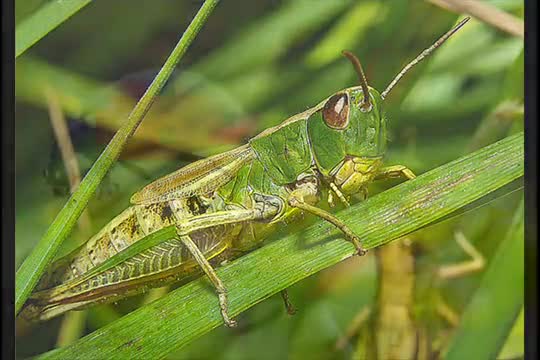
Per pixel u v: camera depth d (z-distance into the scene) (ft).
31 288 0.28
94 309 0.32
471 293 0.33
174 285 0.32
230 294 0.28
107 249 0.30
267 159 0.30
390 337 0.32
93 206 0.33
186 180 0.30
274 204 0.30
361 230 0.28
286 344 0.34
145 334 0.28
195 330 0.28
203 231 0.30
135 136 0.34
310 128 0.30
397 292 0.32
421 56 0.29
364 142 0.29
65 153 0.33
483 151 0.28
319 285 0.34
